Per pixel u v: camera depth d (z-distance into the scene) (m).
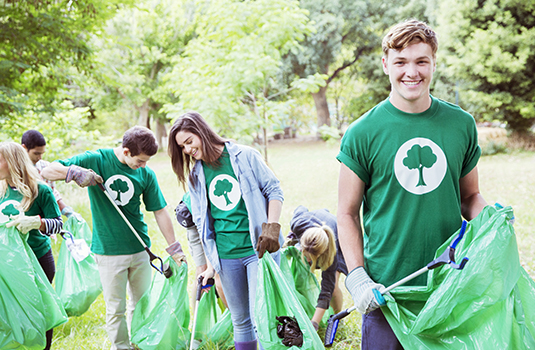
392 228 2.14
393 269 2.17
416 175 2.08
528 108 16.69
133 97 25.48
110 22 23.17
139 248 3.67
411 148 2.08
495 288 1.91
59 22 9.40
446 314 1.98
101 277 3.64
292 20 9.02
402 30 1.98
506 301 1.95
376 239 2.21
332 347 3.55
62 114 10.47
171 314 3.51
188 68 9.70
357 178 2.19
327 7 23.88
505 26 16.70
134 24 24.78
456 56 16.98
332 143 10.52
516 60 16.02
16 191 3.37
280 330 2.68
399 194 2.11
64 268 4.16
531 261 5.25
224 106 8.75
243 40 8.98
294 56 23.53
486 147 16.91
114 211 3.53
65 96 11.69
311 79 9.46
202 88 9.08
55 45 9.54
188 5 25.31
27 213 3.37
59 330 4.15
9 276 3.08
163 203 3.74
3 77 9.02
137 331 3.57
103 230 3.56
